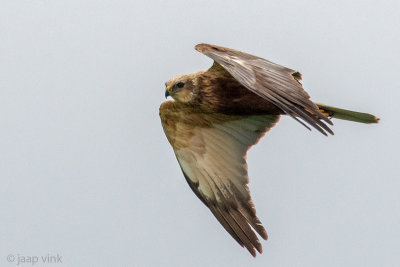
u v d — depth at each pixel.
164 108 13.66
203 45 11.65
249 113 13.25
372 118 13.04
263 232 13.37
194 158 13.94
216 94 13.11
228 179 13.70
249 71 11.03
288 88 10.94
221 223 13.70
